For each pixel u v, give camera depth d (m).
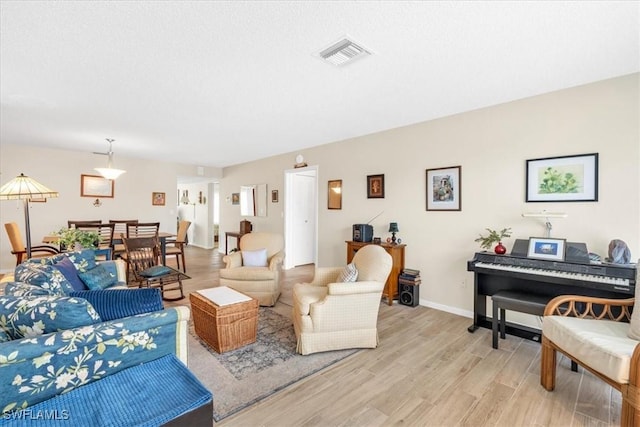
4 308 1.30
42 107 3.13
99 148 5.32
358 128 4.01
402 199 3.90
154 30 1.79
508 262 2.68
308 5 1.57
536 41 1.92
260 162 6.41
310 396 1.90
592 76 2.45
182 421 1.14
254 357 2.37
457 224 3.39
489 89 2.71
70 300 1.33
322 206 5.00
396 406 1.81
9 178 5.02
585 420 1.69
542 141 2.81
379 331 2.90
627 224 2.41
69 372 1.23
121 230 5.71
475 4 1.56
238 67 2.27
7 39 1.87
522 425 1.66
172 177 6.86
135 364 1.41
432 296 3.59
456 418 1.71
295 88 2.67
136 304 1.59
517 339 2.72
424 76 2.44
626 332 1.80
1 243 5.03
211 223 8.57
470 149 3.28
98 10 1.60
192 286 4.42
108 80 2.49
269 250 4.11
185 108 3.19
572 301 2.07
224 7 1.58
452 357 2.40
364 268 2.73
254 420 1.68
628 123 2.41
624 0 1.53
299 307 2.46
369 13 1.63
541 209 2.82
